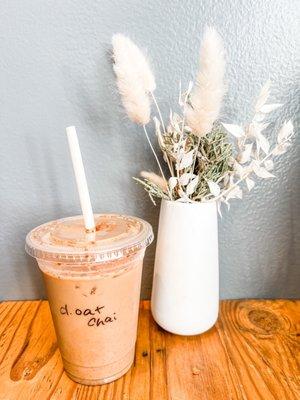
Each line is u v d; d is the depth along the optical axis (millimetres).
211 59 213
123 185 305
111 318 216
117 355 224
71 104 290
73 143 219
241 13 279
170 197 256
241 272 324
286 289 327
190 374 231
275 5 278
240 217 313
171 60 285
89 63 284
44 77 285
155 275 274
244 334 275
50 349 262
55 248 206
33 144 297
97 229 238
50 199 308
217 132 260
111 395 215
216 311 274
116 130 295
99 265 202
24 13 274
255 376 228
